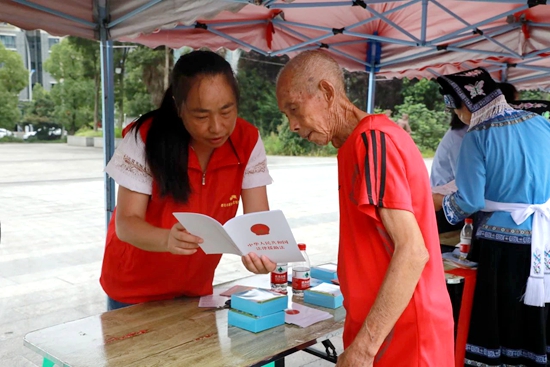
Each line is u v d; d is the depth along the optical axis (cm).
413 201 128
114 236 193
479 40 405
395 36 448
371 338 120
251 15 374
